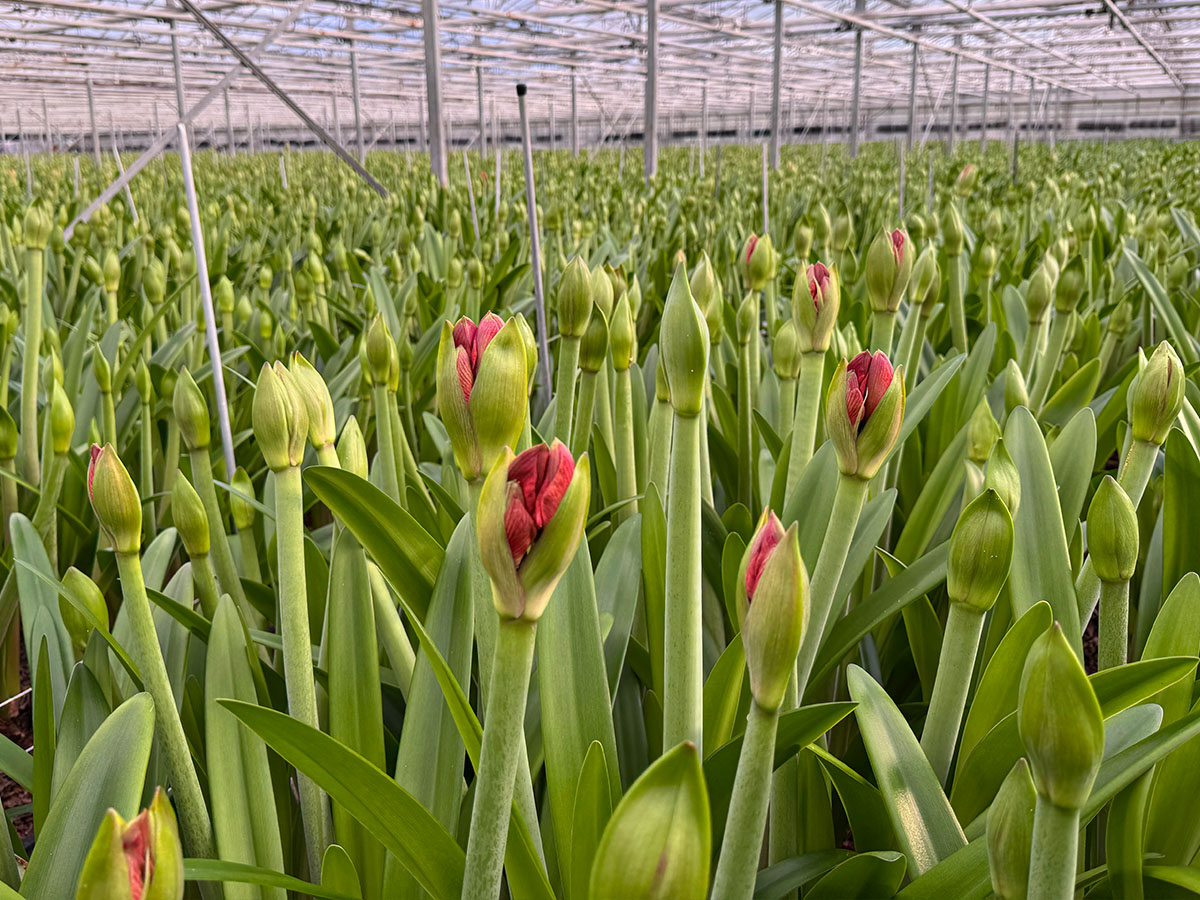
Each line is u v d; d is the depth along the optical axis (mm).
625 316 1655
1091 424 1672
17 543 1658
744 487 2254
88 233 4242
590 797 908
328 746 854
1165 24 22516
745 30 19922
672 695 899
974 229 6117
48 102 29859
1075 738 552
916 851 955
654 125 11664
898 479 2377
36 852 932
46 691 1186
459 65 20859
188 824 1055
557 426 1513
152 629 978
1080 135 43188
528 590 625
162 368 2727
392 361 1539
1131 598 2062
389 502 1215
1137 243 5430
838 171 15102
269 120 34562
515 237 5520
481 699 1248
